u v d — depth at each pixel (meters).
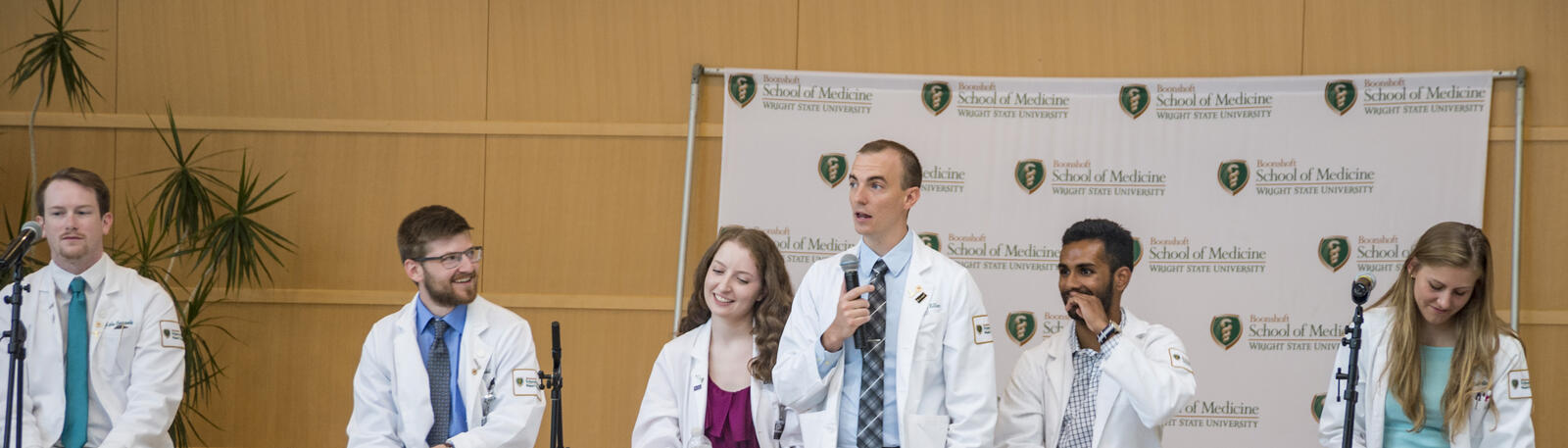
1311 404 4.38
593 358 4.71
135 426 3.18
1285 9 4.50
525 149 4.71
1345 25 4.48
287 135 4.74
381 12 4.73
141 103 4.76
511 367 3.22
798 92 4.57
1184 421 4.46
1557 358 4.37
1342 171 4.38
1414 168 4.34
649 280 4.68
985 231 4.53
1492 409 2.87
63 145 4.78
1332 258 4.38
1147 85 4.48
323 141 4.74
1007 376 4.50
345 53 4.73
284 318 4.74
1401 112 4.35
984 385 2.76
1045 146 4.52
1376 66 4.46
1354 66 4.47
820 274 2.93
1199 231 4.45
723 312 3.07
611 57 4.70
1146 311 4.47
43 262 4.70
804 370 2.76
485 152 4.72
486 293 4.71
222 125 4.74
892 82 4.55
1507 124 4.36
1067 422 2.97
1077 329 3.03
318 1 4.74
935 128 4.54
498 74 4.71
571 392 4.71
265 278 4.73
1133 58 4.56
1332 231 4.38
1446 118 4.33
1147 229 4.47
